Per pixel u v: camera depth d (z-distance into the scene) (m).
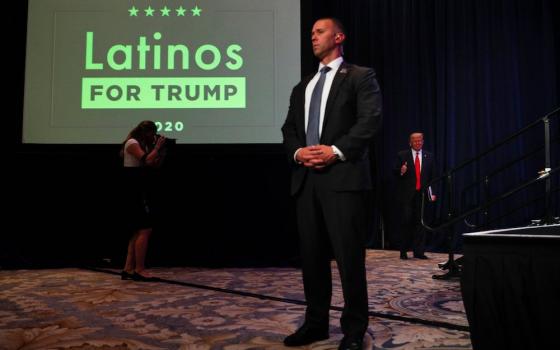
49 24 4.14
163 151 3.40
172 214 4.11
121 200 3.96
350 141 1.53
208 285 3.04
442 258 4.51
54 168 4.18
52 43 4.13
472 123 4.89
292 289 2.86
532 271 0.99
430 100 5.16
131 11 4.16
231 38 4.13
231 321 2.00
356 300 1.55
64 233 4.15
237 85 4.10
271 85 4.10
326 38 1.71
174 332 1.82
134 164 3.33
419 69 5.26
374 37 5.48
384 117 5.41
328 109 1.64
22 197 4.15
